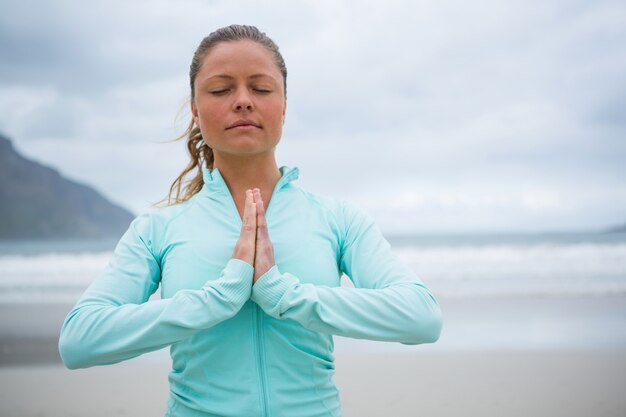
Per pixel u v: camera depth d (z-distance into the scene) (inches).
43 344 334.0
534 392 233.3
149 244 78.0
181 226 77.3
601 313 420.8
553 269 781.9
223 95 75.0
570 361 284.8
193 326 66.6
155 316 67.0
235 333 71.6
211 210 78.0
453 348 317.1
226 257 73.8
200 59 76.9
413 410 211.3
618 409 210.4
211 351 71.3
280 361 71.6
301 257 74.8
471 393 232.4
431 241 2000.5
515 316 412.8
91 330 68.2
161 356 310.8
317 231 77.8
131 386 249.9
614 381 248.4
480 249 1185.4
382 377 260.1
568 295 520.1
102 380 260.1
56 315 432.5
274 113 75.8
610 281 636.1
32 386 249.9
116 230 7529.5
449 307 455.2
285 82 81.2
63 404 223.8
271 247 71.3
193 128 91.5
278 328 72.0
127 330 67.4
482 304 469.1
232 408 70.0
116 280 74.0
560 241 1780.3
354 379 256.7
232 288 68.1
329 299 69.7
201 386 71.8
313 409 72.7
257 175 79.7
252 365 71.0
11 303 506.6
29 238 6451.8
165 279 74.9
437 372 267.7
